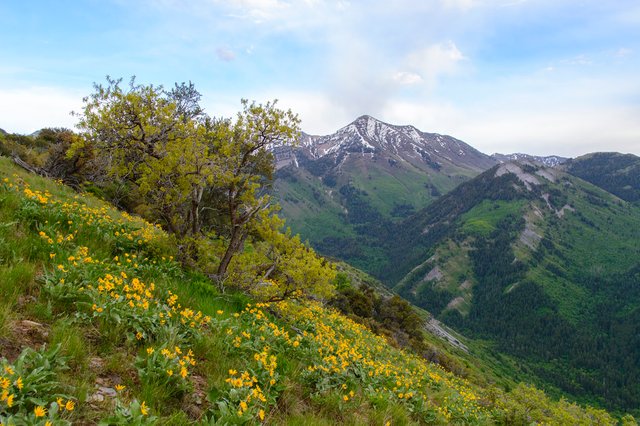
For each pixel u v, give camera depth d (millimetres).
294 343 7449
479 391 19828
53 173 21500
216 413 4395
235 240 11812
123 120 11906
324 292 12258
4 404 3090
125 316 5352
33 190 11492
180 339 5633
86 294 5410
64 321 4777
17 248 6180
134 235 10742
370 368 9484
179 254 11039
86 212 10227
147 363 4605
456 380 20453
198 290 9078
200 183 11258
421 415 8133
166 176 11727
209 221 16703
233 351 6203
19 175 13984
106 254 8203
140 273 8273
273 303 11812
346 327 17891
